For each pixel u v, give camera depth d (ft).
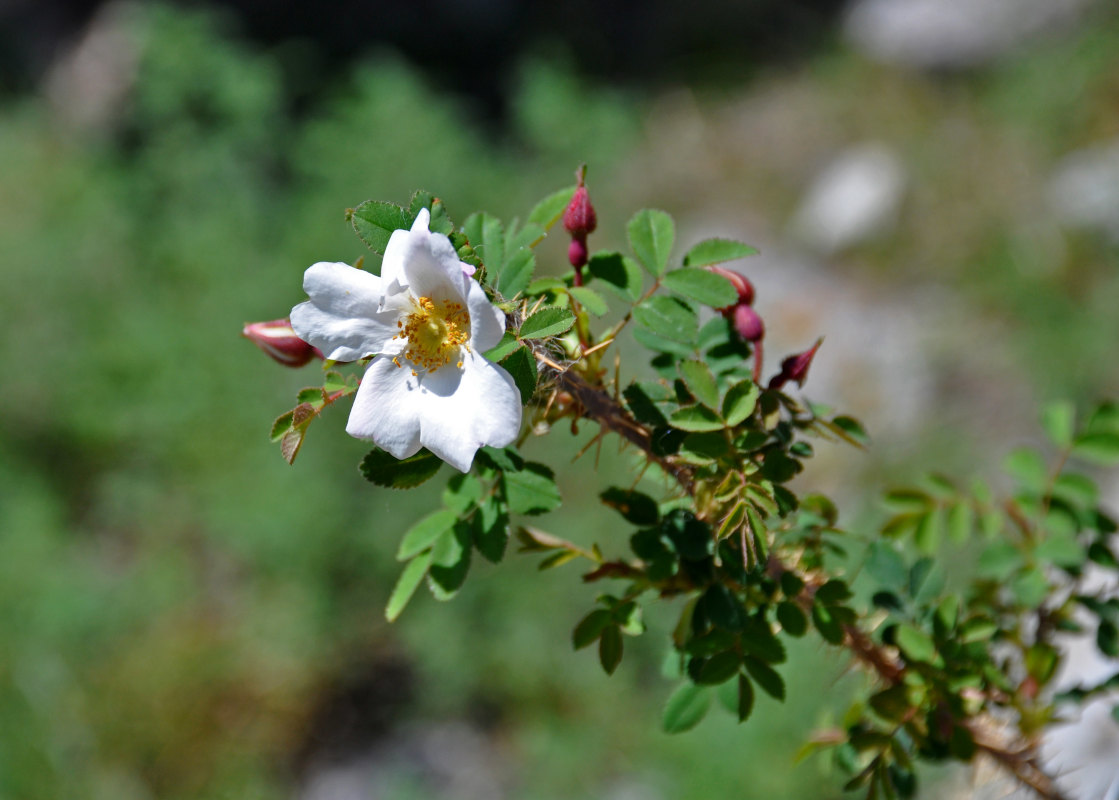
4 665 3.42
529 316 1.34
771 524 1.53
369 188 4.16
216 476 3.66
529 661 3.45
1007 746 1.60
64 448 4.06
